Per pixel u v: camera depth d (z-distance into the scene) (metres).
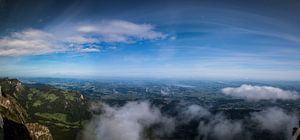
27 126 183.25
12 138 136.88
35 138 174.75
